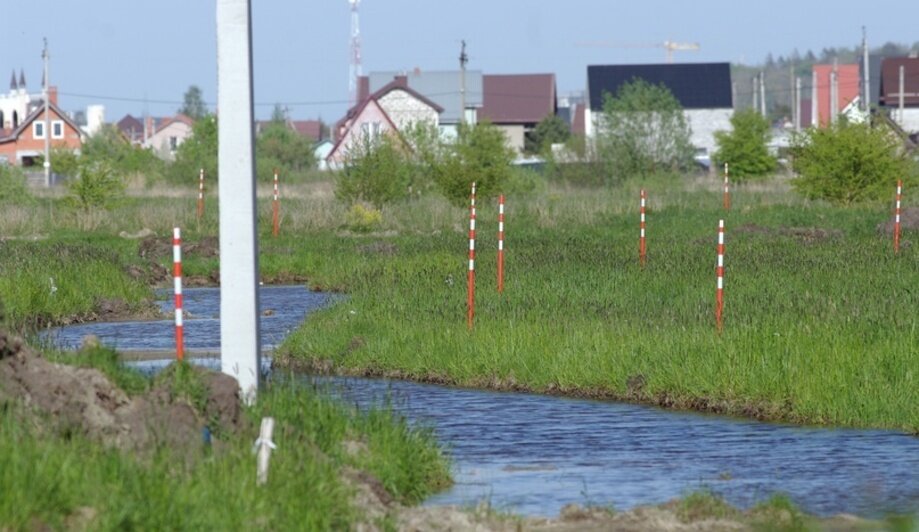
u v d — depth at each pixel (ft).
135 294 219.00
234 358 103.50
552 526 81.51
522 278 197.88
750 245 263.29
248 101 103.09
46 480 66.13
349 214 369.71
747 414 123.85
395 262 248.11
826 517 85.25
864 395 119.44
